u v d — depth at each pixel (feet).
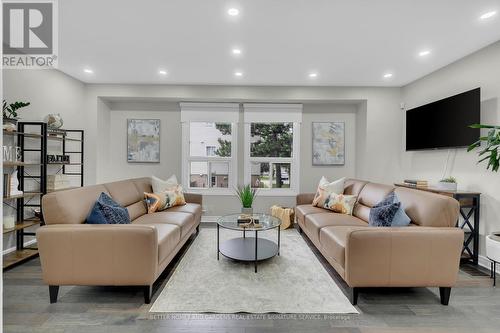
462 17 7.78
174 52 10.36
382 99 14.64
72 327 5.86
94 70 12.37
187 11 7.55
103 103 15.03
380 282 6.71
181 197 12.67
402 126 14.58
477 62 10.05
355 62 11.23
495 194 9.23
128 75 13.07
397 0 6.98
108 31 8.71
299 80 13.67
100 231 6.64
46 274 6.66
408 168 14.10
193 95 14.57
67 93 13.01
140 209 10.99
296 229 13.65
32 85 11.07
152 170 15.98
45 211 6.93
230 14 7.71
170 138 15.96
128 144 15.85
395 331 5.83
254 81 13.88
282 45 9.68
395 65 11.56
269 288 7.53
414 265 6.68
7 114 9.68
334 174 16.06
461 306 6.81
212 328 5.88
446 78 11.58
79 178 14.03
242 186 15.92
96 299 6.97
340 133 15.99
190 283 7.78
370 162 14.69
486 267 9.29
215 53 10.40
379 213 7.73
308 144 16.06
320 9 7.42
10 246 10.09
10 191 9.14
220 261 9.39
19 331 5.71
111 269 6.70
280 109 15.71
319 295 7.20
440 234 6.67
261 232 13.07
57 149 12.53
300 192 16.06
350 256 6.69
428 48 9.87
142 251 6.68
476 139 9.72
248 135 15.88
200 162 16.24
